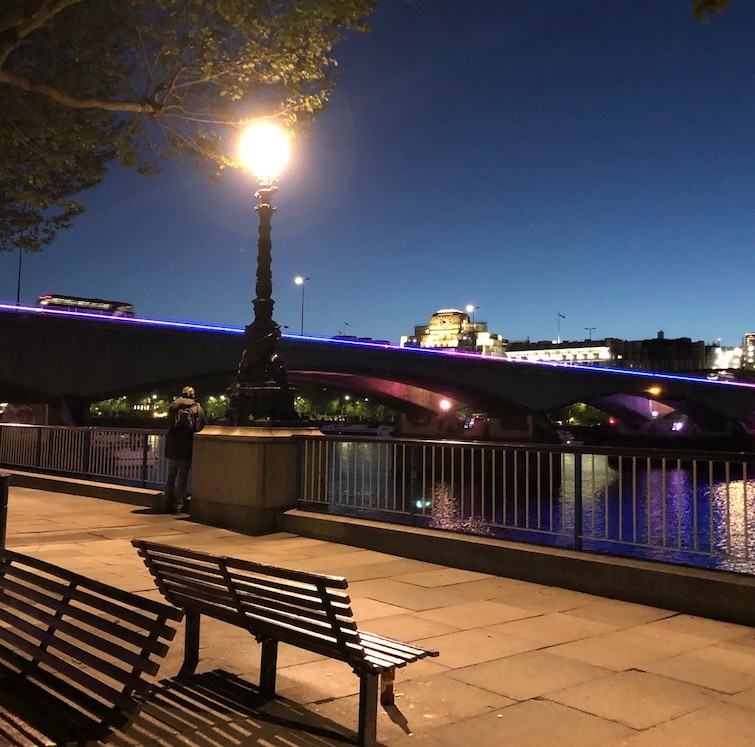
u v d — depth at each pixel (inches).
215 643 215.3
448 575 313.7
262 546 378.3
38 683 158.6
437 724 159.9
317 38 385.4
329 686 181.0
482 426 3425.2
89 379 1942.7
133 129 433.7
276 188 442.6
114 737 147.9
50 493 622.5
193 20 387.9
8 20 325.1
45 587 160.9
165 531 423.8
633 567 270.8
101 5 408.8
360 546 374.6
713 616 249.3
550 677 190.5
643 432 4611.2
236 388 443.8
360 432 3973.9
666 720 163.2
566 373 3230.8
